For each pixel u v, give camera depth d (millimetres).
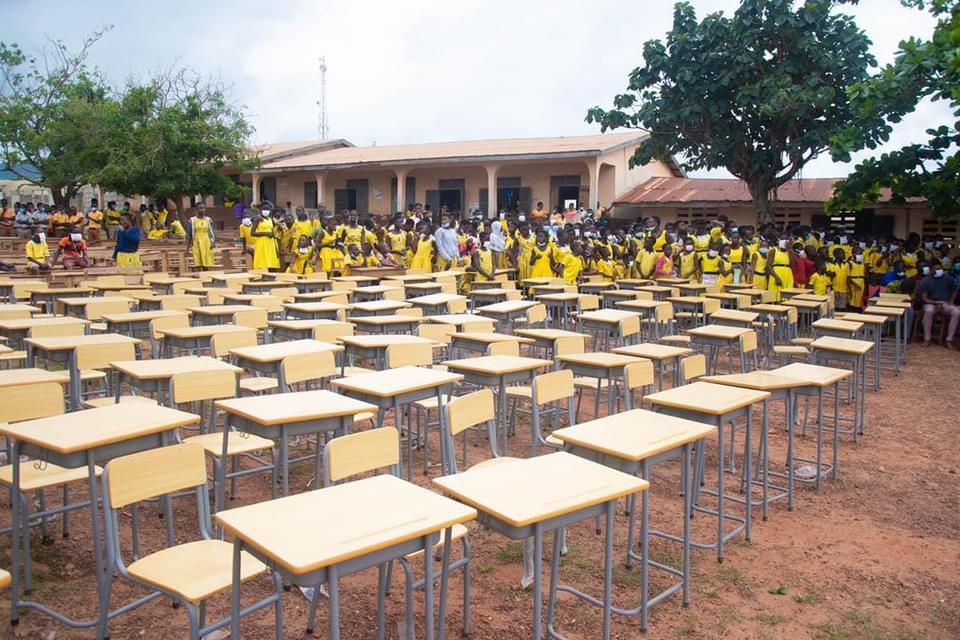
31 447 3865
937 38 13445
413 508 3121
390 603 4262
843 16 17625
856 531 5488
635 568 4785
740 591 4551
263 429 4410
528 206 26609
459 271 15273
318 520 2984
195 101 24266
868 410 9047
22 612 4051
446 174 27812
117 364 5633
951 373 11359
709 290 13758
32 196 34406
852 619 4270
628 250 16656
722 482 4891
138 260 15758
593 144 24859
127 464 3471
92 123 23969
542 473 3639
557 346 7000
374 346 6805
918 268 14812
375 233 16844
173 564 3473
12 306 8492
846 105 17562
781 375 6102
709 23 18156
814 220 22906
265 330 8320
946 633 4156
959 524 5668
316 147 32281
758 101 17734
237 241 23000
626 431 4332
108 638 3760
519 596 4391
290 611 4160
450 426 4500
